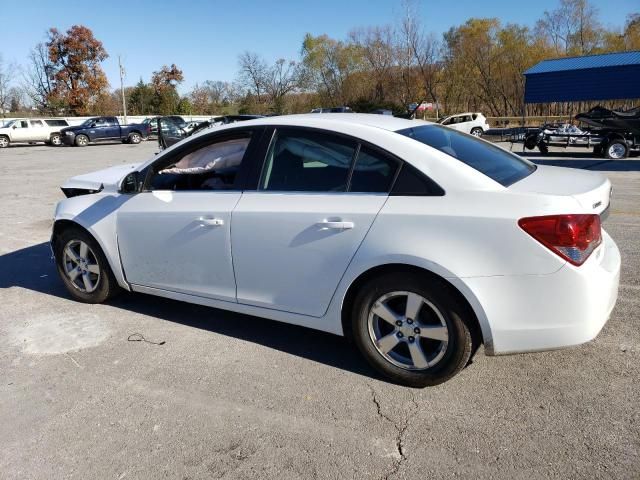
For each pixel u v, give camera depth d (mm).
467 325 2844
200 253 3643
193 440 2662
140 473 2436
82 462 2523
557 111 42188
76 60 49000
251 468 2449
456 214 2781
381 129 3184
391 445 2576
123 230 4016
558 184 2949
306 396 3025
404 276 2914
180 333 3908
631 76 16656
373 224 2957
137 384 3201
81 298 4512
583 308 2660
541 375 3146
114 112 53969
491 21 43344
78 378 3289
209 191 3652
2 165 18359
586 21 43719
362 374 3256
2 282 5156
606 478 2291
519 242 2662
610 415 2729
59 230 4520
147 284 4031
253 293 3492
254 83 58875
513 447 2520
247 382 3197
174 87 58594
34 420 2865
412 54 43312
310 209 3162
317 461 2480
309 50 53938
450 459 2459
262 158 3455
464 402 2908
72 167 17375
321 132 3275
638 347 3416
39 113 49969
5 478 2432
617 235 6227
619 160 16188
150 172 3961
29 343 3791
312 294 3242
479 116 29609
